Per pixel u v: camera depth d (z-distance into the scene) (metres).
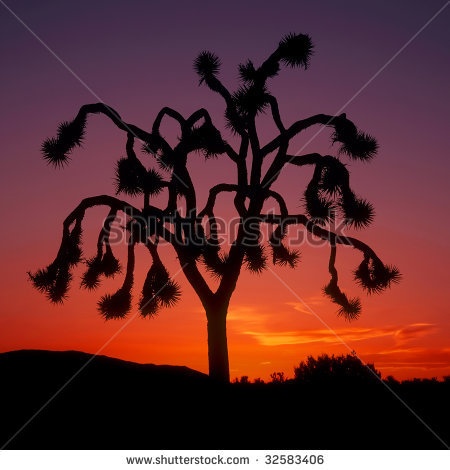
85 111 11.99
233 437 8.53
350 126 11.79
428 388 11.23
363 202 11.51
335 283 12.25
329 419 9.25
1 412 9.80
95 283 12.06
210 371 11.50
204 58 12.68
